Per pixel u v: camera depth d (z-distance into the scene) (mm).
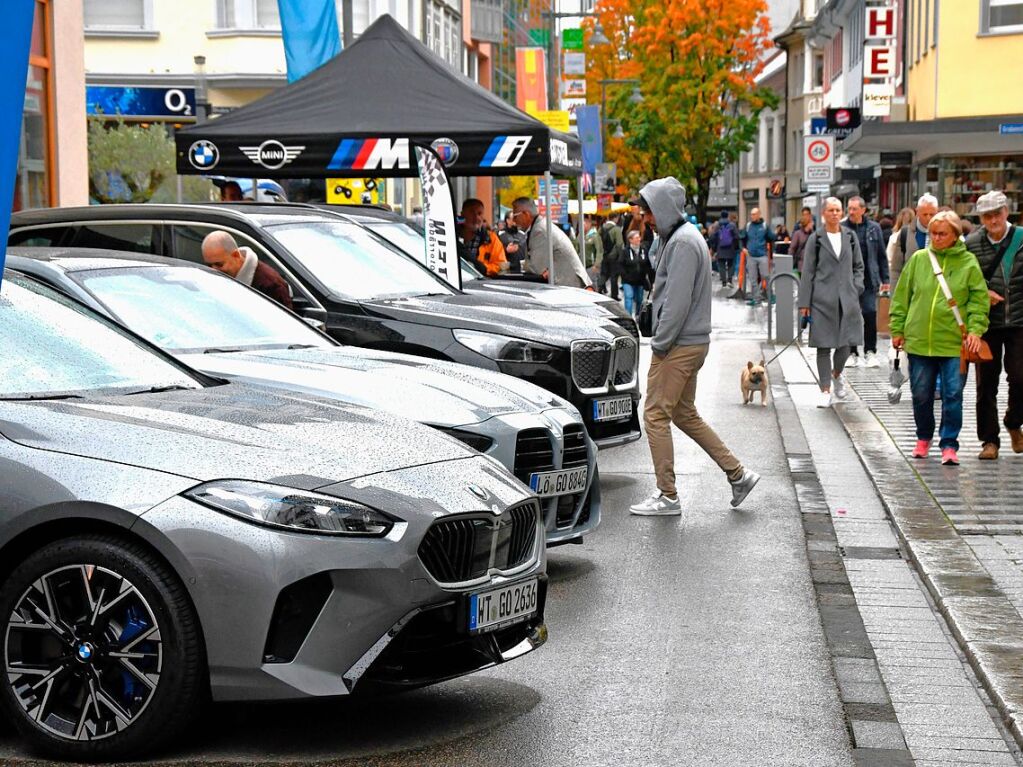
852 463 12984
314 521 5188
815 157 25125
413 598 5309
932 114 39531
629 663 6789
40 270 8172
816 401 17484
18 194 18875
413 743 5547
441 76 16188
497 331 10547
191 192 29578
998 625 7211
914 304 12547
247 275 10312
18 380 6074
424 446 5992
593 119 39812
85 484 5203
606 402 11086
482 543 5648
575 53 42844
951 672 6668
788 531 10086
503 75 68938
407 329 10430
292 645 5168
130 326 8078
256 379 7754
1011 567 8516
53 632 5246
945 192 39344
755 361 22578
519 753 5465
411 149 15531
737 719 5941
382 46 16406
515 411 8117
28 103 19156
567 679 6512
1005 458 12805
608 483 12180
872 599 8102
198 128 15938
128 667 5180
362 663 5223
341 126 15750
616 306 14438
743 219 105750
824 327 16656
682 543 9672
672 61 68250
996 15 38188
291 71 19000
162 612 5117
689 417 10875
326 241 11234
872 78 43219
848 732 5797
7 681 5285
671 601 8039
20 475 5270
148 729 5160
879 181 52219
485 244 19516
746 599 8094
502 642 5863
